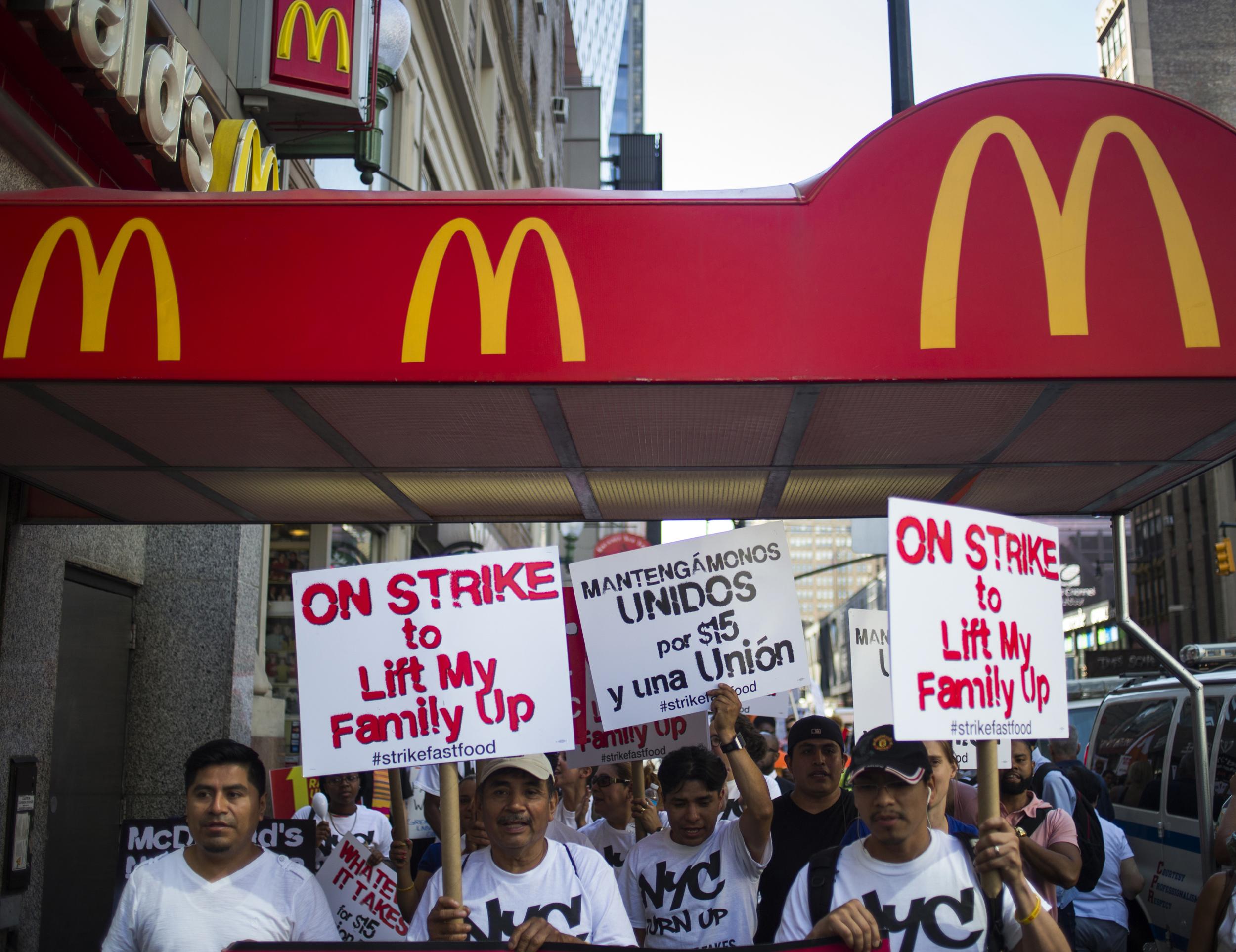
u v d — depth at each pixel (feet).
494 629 12.92
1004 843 10.46
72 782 25.57
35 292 14.47
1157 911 26.17
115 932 12.32
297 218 14.76
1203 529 170.19
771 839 15.88
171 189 25.48
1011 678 11.64
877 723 17.61
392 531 53.57
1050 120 14.75
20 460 18.65
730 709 16.01
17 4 18.75
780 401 15.71
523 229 14.79
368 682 12.81
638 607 17.57
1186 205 14.57
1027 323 14.44
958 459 19.04
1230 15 195.93
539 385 14.66
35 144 20.81
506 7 87.97
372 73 32.86
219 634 29.63
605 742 19.88
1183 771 25.89
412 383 14.53
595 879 12.90
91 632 26.84
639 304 14.66
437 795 21.31
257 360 14.48
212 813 12.23
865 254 14.69
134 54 22.25
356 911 16.89
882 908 11.06
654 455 18.69
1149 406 15.98
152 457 18.51
